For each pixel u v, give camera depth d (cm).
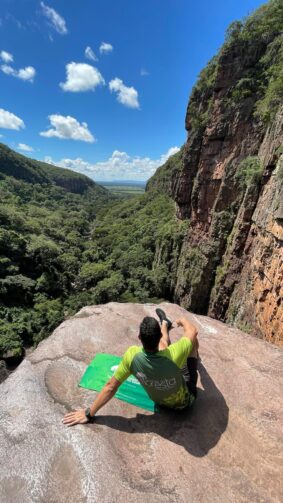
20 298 3891
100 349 416
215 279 2850
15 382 344
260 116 2445
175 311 549
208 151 3011
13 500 224
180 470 256
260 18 2628
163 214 6881
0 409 306
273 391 353
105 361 378
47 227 7519
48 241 5531
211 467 261
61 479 241
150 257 5309
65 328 454
